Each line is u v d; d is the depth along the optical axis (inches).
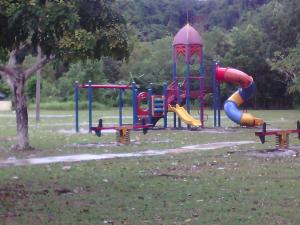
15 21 354.6
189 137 968.3
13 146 770.8
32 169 541.3
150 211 343.9
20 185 443.5
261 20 2709.2
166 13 3767.2
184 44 1241.4
